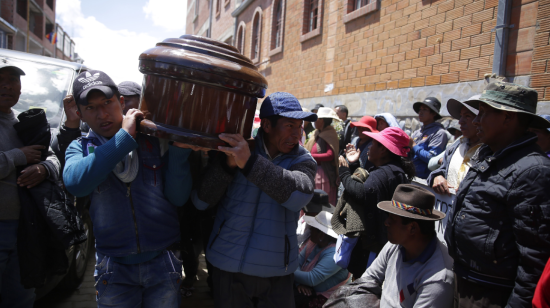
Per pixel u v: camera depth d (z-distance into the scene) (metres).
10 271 2.35
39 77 3.65
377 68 6.59
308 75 9.23
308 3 9.48
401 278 2.11
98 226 1.85
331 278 2.79
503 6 4.27
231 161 1.89
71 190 1.74
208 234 2.72
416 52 5.65
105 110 1.82
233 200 2.04
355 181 2.75
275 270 1.96
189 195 2.09
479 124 1.87
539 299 1.44
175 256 2.02
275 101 1.98
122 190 1.85
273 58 11.43
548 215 1.51
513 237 1.63
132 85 2.97
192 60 1.58
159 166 1.93
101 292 1.87
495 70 4.36
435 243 2.08
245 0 13.83
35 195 2.16
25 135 2.30
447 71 5.09
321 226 2.83
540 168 1.56
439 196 3.31
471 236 1.72
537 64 3.99
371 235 2.63
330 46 8.20
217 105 1.66
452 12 5.01
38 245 2.15
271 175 1.77
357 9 7.20
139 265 1.89
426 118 4.68
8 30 20.89
